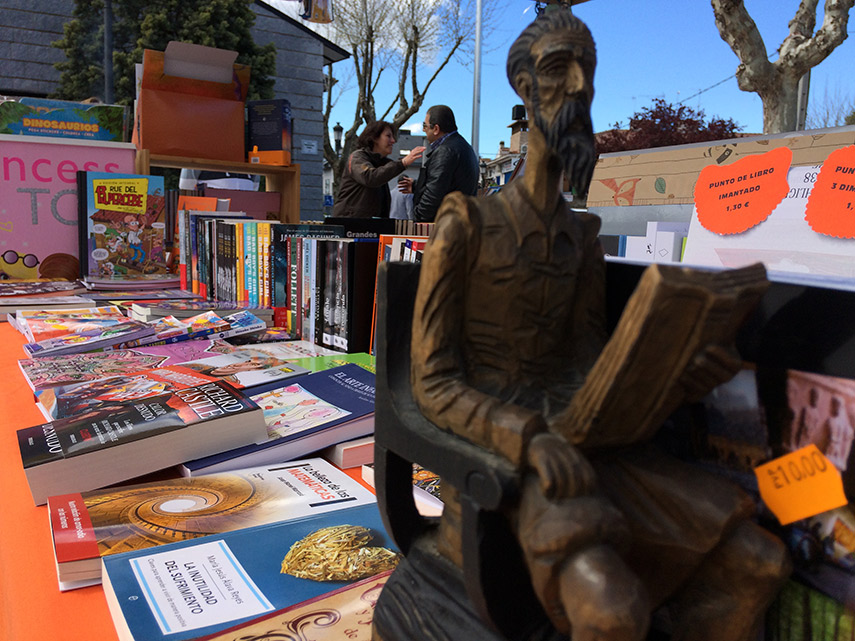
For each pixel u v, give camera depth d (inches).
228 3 382.3
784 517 24.2
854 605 22.3
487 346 26.2
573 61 22.5
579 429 21.8
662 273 18.7
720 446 26.1
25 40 367.2
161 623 29.2
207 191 146.6
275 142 146.0
